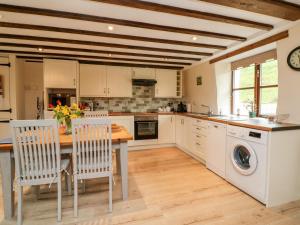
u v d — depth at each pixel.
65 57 3.93
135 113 4.41
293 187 2.17
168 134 4.67
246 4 1.72
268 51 2.90
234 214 1.93
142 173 3.02
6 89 3.74
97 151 1.94
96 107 4.72
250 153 2.22
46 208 2.03
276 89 2.93
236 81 3.79
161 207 2.05
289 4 1.79
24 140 1.69
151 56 3.82
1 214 1.92
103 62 4.42
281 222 1.80
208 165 3.21
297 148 2.15
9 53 3.63
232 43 3.03
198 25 2.33
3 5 1.83
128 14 2.05
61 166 1.91
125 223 1.78
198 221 1.81
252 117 3.11
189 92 5.00
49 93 3.99
